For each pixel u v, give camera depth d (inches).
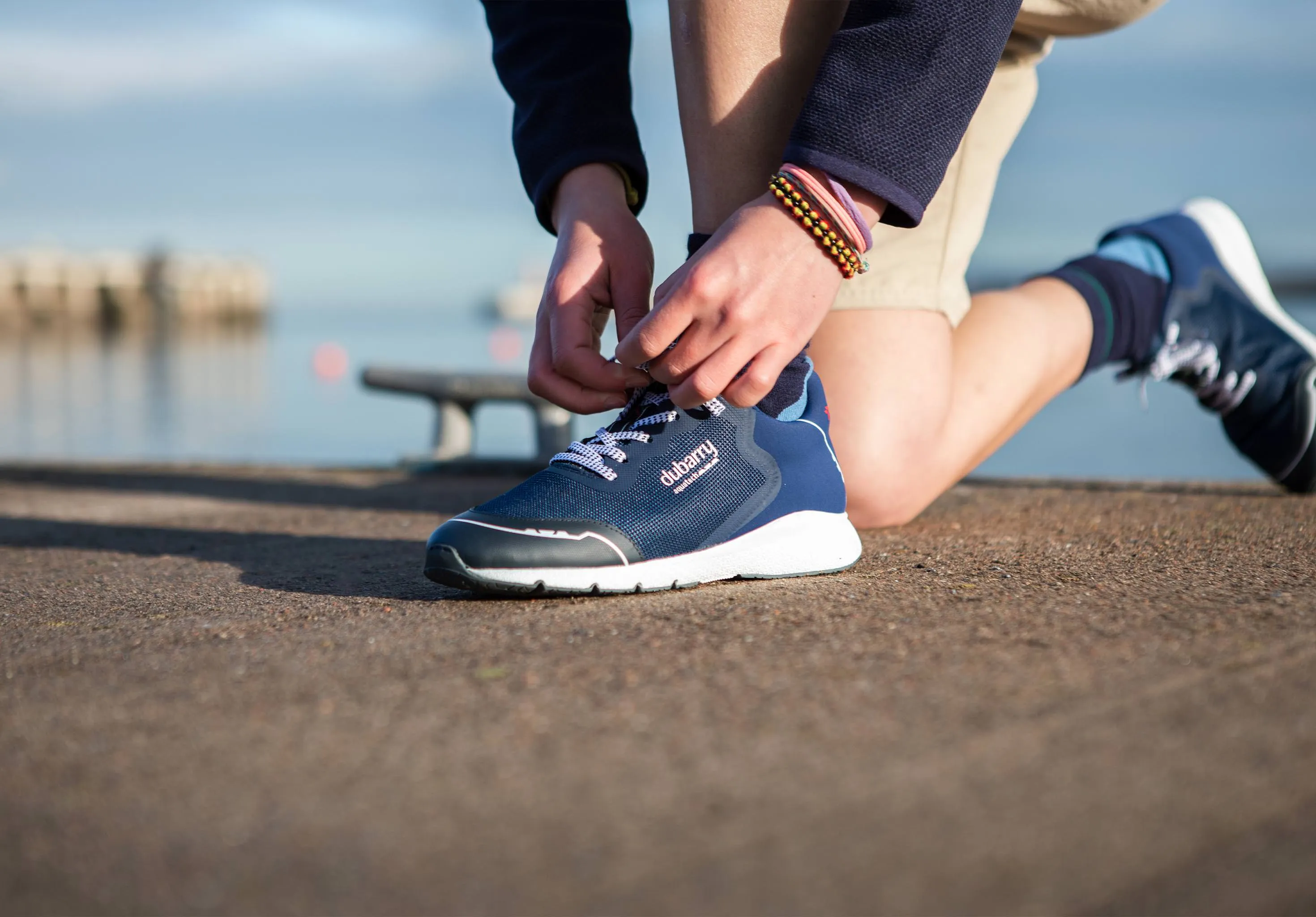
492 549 44.5
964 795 23.5
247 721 29.8
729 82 48.6
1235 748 25.8
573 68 55.4
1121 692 30.0
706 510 47.5
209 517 84.1
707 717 29.0
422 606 44.9
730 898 19.7
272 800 24.4
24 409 312.7
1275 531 61.5
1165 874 20.1
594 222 51.1
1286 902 19.1
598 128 53.9
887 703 29.6
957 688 30.7
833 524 51.3
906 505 65.3
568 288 49.6
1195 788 23.6
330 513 85.2
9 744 28.5
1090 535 61.5
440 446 124.7
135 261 1738.4
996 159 66.8
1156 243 75.4
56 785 25.6
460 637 38.6
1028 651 34.4
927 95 41.9
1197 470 158.6
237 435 245.6
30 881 21.0
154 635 40.8
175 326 1670.8
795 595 45.1
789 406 51.6
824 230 41.8
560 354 48.2
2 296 1648.6
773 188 42.0
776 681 31.8
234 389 390.0
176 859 21.8
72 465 130.9
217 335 1162.0
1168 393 264.2
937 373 63.6
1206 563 50.8
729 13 47.8
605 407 49.1
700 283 40.5
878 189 41.6
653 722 28.7
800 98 48.8
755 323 41.4
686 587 47.8
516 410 281.7
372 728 28.9
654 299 43.8
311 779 25.6
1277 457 78.8
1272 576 47.2
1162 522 66.6
